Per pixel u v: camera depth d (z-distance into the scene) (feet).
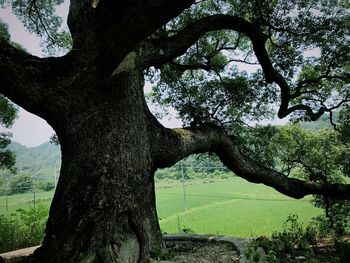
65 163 18.53
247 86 33.73
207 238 28.55
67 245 16.35
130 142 19.01
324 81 34.55
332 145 38.65
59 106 18.16
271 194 113.70
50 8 35.06
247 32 26.09
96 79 17.95
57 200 17.74
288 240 26.86
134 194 18.57
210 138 25.52
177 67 34.12
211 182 173.88
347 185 29.22
